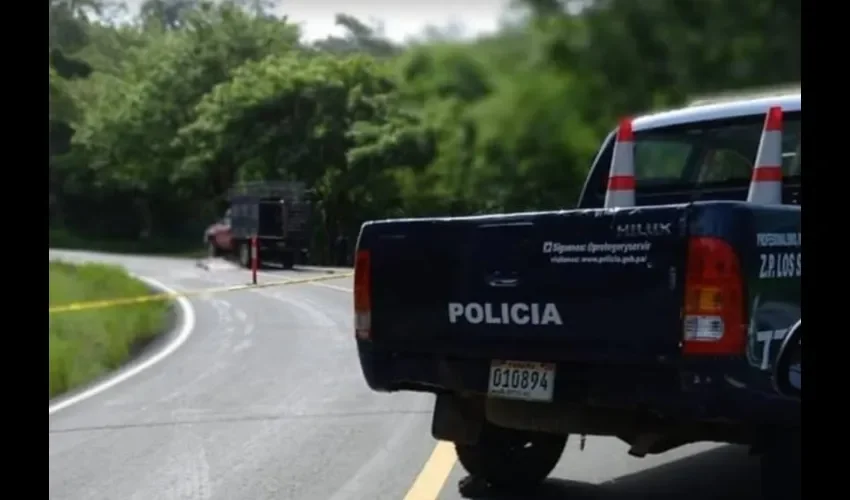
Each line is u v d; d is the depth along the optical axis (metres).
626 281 5.02
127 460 7.62
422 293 5.82
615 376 5.14
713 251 4.75
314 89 35.84
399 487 6.77
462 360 5.73
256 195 33.09
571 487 6.71
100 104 54.69
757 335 4.80
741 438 5.27
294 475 7.12
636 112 11.56
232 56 49.78
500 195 14.41
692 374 4.82
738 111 7.15
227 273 29.30
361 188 33.22
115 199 55.72
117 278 23.91
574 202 13.16
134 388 10.77
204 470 7.30
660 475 6.96
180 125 49.72
